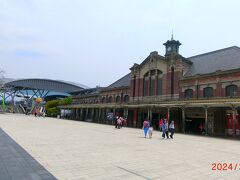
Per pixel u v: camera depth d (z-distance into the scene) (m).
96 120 59.56
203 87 33.84
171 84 39.31
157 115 40.22
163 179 7.38
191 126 34.53
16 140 14.50
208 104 27.02
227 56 35.72
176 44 45.16
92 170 8.10
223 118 30.06
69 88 106.44
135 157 10.95
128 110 46.97
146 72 45.31
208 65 37.12
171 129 22.02
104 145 14.54
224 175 8.23
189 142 19.16
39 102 86.69
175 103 31.84
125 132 26.83
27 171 7.52
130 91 48.75
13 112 85.31
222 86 31.28
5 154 10.02
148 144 16.33
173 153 12.80
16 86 96.62
